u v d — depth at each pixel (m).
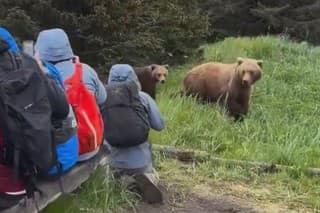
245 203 6.37
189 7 18.34
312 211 6.32
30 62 4.19
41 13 13.46
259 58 19.05
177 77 15.67
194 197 6.38
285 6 37.12
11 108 3.83
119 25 14.33
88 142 5.01
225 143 8.84
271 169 7.66
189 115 9.88
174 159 7.82
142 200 5.93
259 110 12.33
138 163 6.08
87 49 14.59
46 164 3.97
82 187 5.35
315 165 8.23
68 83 4.93
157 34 16.56
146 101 6.22
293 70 16.66
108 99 5.91
